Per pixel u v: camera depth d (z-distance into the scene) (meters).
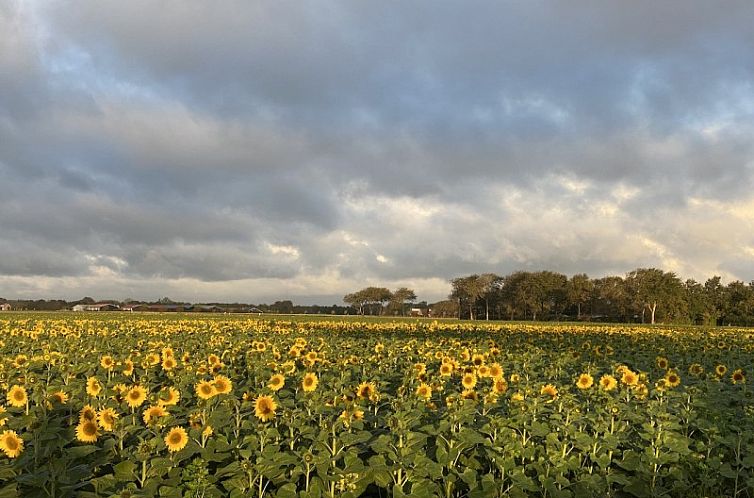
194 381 13.55
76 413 10.66
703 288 137.50
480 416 10.37
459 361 17.25
